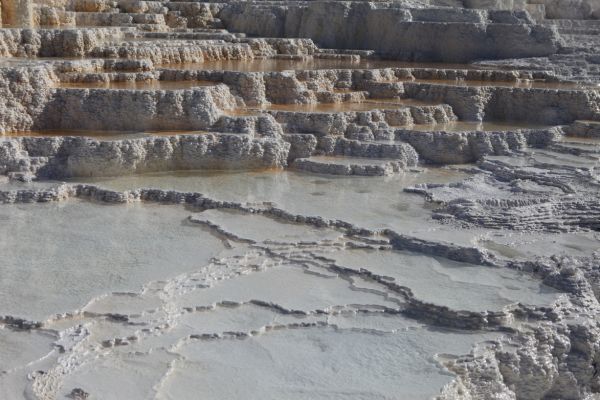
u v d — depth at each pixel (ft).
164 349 40.68
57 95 72.74
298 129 75.46
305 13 112.57
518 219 58.39
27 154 66.59
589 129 78.89
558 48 106.01
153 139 68.33
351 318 45.11
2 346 39.60
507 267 51.16
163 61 90.94
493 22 109.91
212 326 43.29
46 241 53.31
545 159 71.77
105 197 62.44
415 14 110.11
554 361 44.11
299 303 45.93
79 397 36.11
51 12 101.24
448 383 38.68
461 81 92.22
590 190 63.82
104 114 72.59
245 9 115.85
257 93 80.79
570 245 55.47
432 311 45.24
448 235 55.47
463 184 66.80
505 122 84.12
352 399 37.19
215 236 55.52
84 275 47.62
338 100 84.28
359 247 54.19
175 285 47.06
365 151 73.41
